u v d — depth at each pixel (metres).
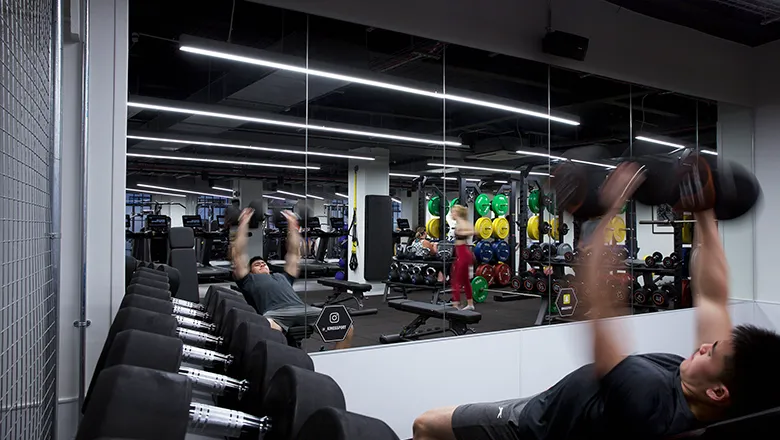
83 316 2.19
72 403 2.20
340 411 0.72
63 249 2.19
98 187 2.27
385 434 0.71
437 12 3.38
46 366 1.54
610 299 0.92
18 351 1.24
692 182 0.76
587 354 0.97
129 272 2.65
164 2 3.62
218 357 1.38
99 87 2.28
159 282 1.98
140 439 0.69
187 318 1.81
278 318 3.29
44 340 1.49
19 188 1.23
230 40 3.49
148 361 0.95
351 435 0.68
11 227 1.20
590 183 0.73
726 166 0.78
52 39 1.48
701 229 0.96
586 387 1.04
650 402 0.90
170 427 0.72
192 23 3.91
